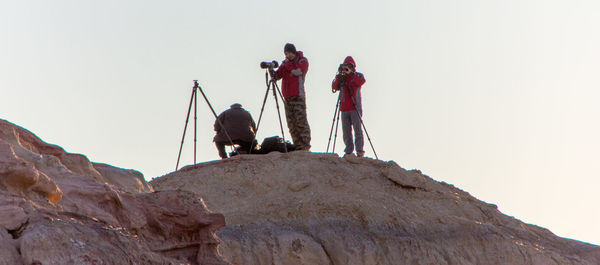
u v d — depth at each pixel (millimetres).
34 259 18344
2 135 24672
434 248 55344
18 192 20719
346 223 54750
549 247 61750
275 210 54844
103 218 22625
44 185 21312
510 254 57781
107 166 30484
